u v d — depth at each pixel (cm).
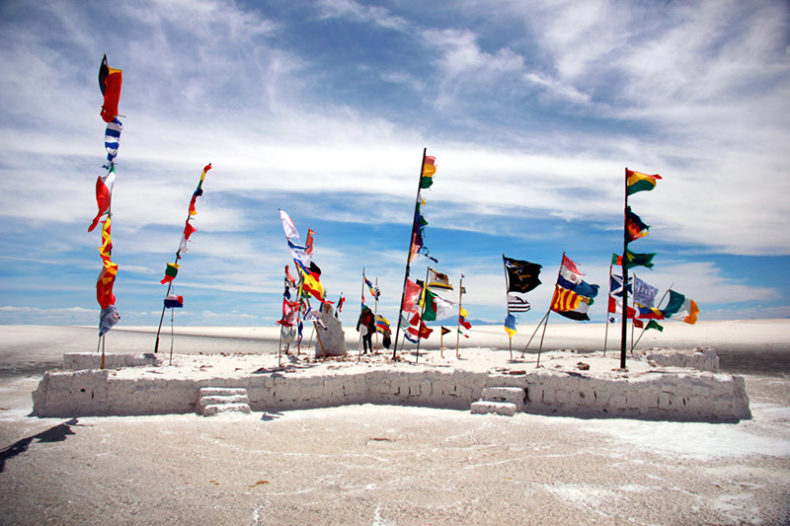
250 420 1076
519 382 1216
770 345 3500
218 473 743
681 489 676
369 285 1923
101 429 980
